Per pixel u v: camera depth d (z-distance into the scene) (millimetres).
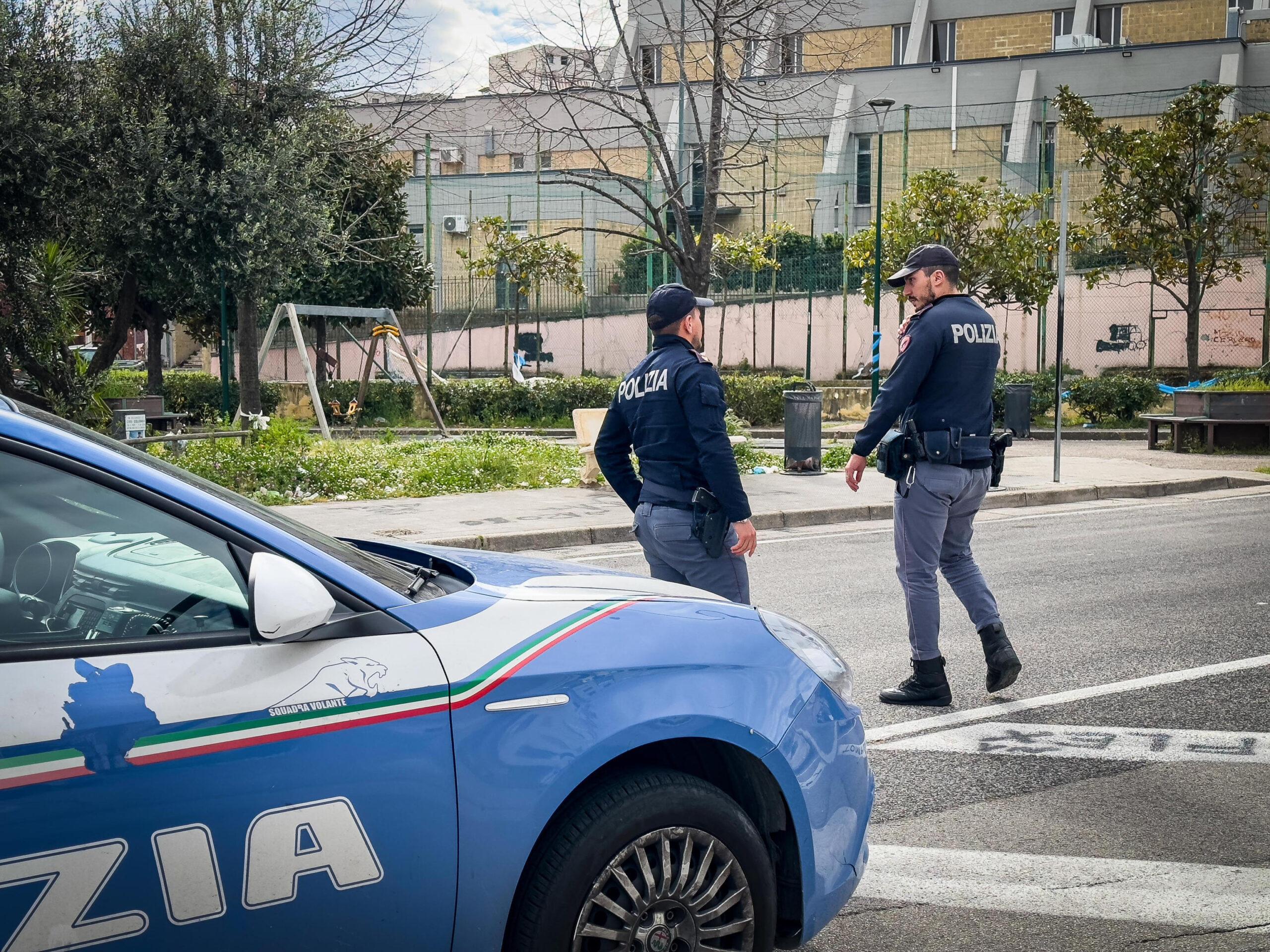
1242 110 40188
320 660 2148
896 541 5395
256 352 18078
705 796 2516
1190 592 7879
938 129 43188
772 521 11258
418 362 21078
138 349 59031
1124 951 3111
